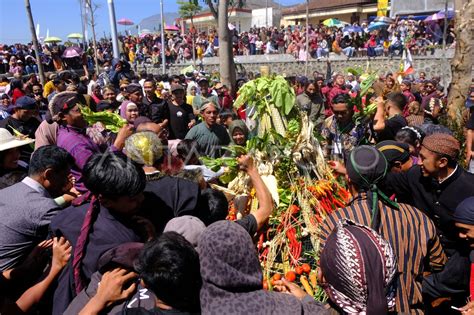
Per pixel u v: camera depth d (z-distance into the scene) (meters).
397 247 2.28
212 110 4.87
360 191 2.46
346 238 1.89
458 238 2.84
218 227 1.68
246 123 4.95
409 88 9.10
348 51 21.17
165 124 6.23
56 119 3.79
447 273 2.62
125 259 1.80
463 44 5.74
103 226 2.11
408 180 3.12
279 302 1.65
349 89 9.66
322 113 7.54
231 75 9.20
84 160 3.60
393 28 20.94
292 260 3.06
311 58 21.69
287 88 4.03
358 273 1.82
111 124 4.18
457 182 2.85
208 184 3.35
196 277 1.63
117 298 1.77
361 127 4.59
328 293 1.97
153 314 1.66
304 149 3.65
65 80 10.38
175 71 23.30
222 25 8.95
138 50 25.55
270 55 22.69
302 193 3.48
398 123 4.45
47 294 2.32
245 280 1.61
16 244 2.71
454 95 5.95
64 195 3.16
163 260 1.60
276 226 3.36
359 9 31.09
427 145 2.83
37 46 9.63
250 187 3.40
